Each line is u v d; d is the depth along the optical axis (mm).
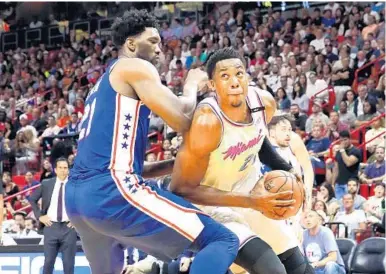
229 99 3758
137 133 3744
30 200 8500
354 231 9164
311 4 17078
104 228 3684
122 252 3994
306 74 14242
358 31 15078
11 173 14750
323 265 7605
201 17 18766
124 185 3641
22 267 8023
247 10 18141
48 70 19516
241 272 4402
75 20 20781
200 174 3861
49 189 8109
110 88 3732
